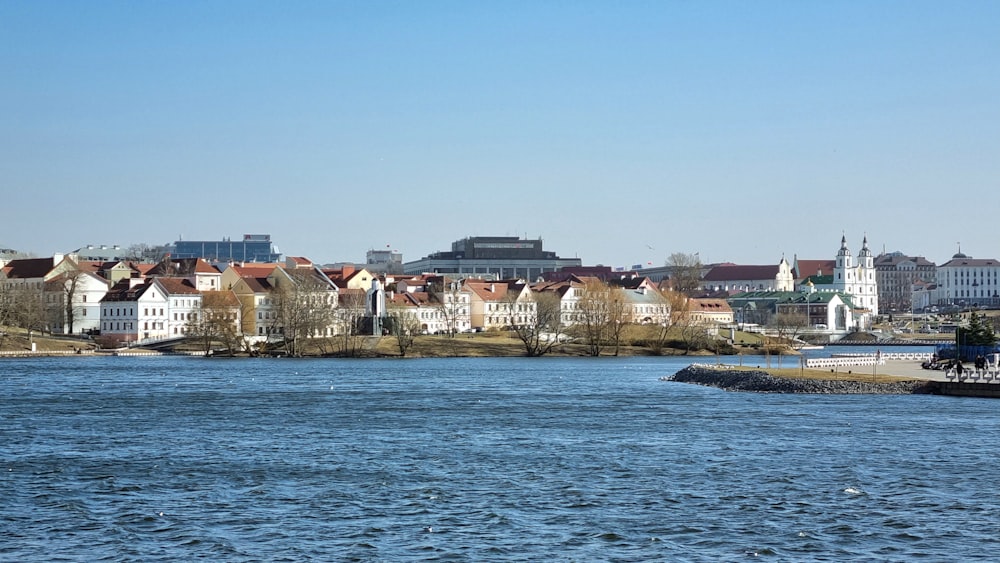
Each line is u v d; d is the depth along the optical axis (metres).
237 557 71.44
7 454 109.06
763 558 71.62
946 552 73.12
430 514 82.56
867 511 83.81
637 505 85.69
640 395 176.75
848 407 153.38
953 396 170.38
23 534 76.75
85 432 125.94
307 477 96.81
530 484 93.69
